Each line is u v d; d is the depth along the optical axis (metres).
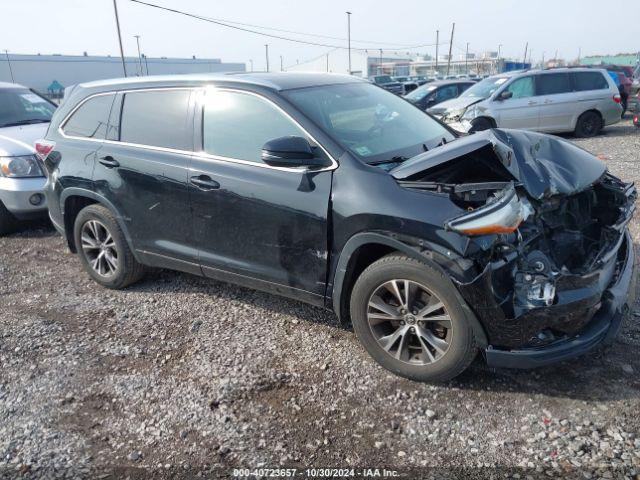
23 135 6.76
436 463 2.65
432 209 2.96
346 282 3.41
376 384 3.28
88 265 4.99
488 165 3.39
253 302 4.48
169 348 3.84
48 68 67.81
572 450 2.66
